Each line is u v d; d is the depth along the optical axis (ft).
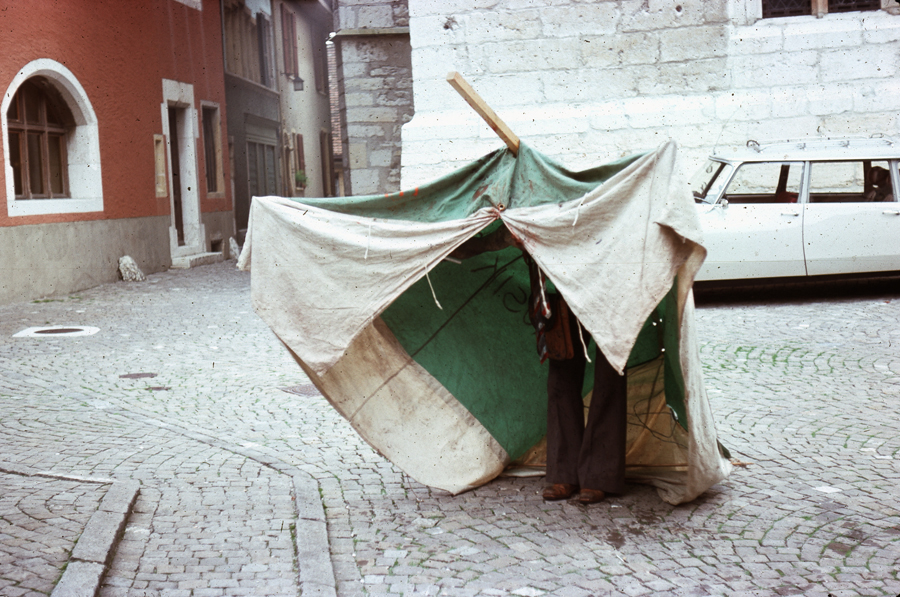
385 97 55.11
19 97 44.06
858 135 39.78
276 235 14.02
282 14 97.86
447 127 41.37
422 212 14.14
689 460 13.61
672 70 40.57
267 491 15.34
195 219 63.36
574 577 11.63
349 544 12.98
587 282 12.66
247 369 26.53
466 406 15.90
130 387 24.21
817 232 34.40
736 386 22.65
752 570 11.71
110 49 50.85
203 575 11.61
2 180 40.47
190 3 63.26
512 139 13.64
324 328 13.78
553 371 14.75
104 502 13.93
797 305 34.35
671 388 14.49
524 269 16.39
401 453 15.26
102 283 49.24
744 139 40.32
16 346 30.27
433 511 14.39
